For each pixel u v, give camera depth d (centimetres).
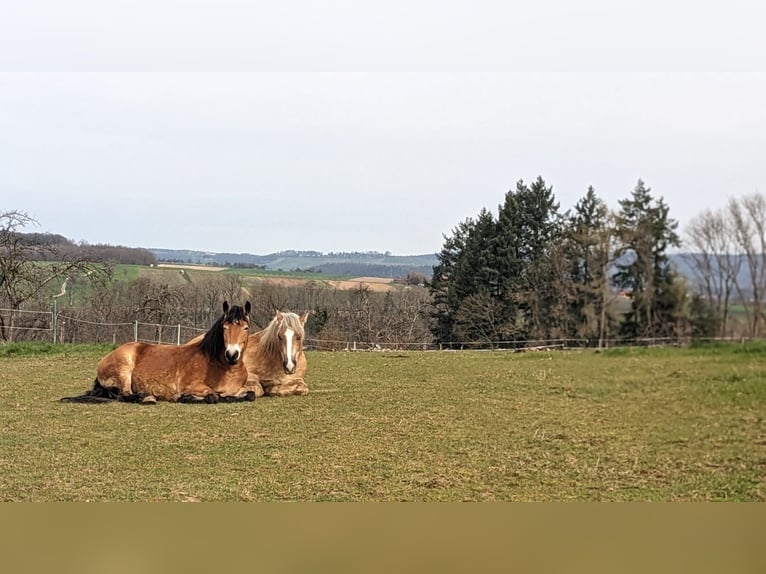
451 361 1209
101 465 721
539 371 888
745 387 687
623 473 651
